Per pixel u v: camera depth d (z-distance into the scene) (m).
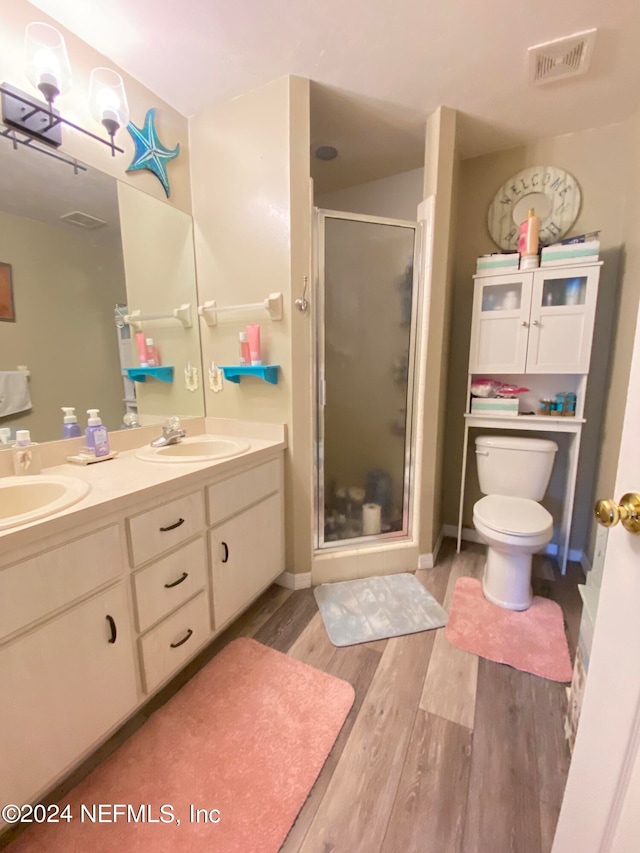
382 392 2.11
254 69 1.54
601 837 0.59
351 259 1.94
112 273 1.64
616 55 1.44
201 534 1.42
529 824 0.96
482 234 2.26
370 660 1.49
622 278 1.90
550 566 2.21
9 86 1.20
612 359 1.97
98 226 1.57
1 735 0.86
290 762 1.11
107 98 1.40
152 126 1.70
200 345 2.04
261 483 1.73
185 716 1.26
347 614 1.76
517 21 1.30
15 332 1.34
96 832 0.95
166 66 1.53
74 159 1.45
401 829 0.95
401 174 2.43
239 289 1.86
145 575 1.20
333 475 2.14
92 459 1.46
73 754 1.01
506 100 1.73
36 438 1.41
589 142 1.97
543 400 2.12
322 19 1.30
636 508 0.53
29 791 0.92
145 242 1.75
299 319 1.77
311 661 1.49
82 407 1.56
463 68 1.53
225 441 1.86
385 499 2.22
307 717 1.25
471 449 2.46
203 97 1.72
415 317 2.01
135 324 1.75
